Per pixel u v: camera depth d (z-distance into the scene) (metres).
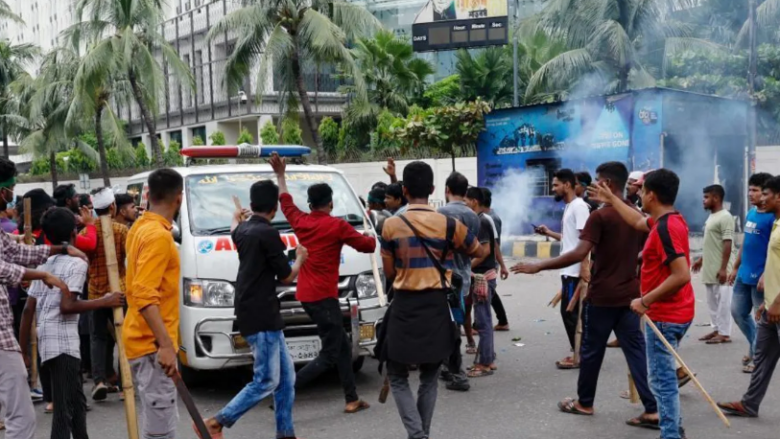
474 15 24.03
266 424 6.17
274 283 5.36
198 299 6.62
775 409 6.15
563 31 23.66
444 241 4.86
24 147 34.53
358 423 6.12
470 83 33.88
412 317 4.82
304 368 6.15
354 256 7.04
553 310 11.02
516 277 14.62
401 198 7.75
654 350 5.15
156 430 4.47
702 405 6.29
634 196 7.91
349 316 6.84
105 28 28.02
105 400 7.05
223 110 41.28
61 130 33.38
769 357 5.80
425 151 23.67
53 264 5.08
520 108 17.91
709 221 8.43
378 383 7.41
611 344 8.56
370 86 33.72
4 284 4.39
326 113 41.03
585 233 5.70
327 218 6.07
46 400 6.64
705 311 10.55
